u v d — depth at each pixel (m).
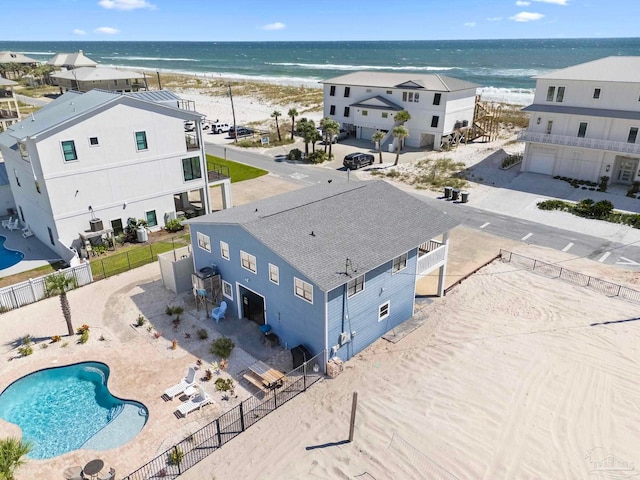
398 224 23.67
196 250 25.78
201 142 36.72
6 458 11.84
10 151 33.19
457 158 54.31
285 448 16.30
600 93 42.53
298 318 20.48
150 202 35.25
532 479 14.78
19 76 133.62
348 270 19.22
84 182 31.28
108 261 30.94
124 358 21.20
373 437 16.62
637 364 20.06
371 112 62.88
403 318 24.09
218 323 23.91
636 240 33.25
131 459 15.86
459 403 18.14
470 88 59.75
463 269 29.59
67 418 18.02
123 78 75.06
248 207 25.83
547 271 28.94
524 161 48.19
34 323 24.03
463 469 15.21
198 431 16.64
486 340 22.17
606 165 43.25
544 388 18.80
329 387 19.38
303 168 53.94
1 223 37.69
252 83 135.00
